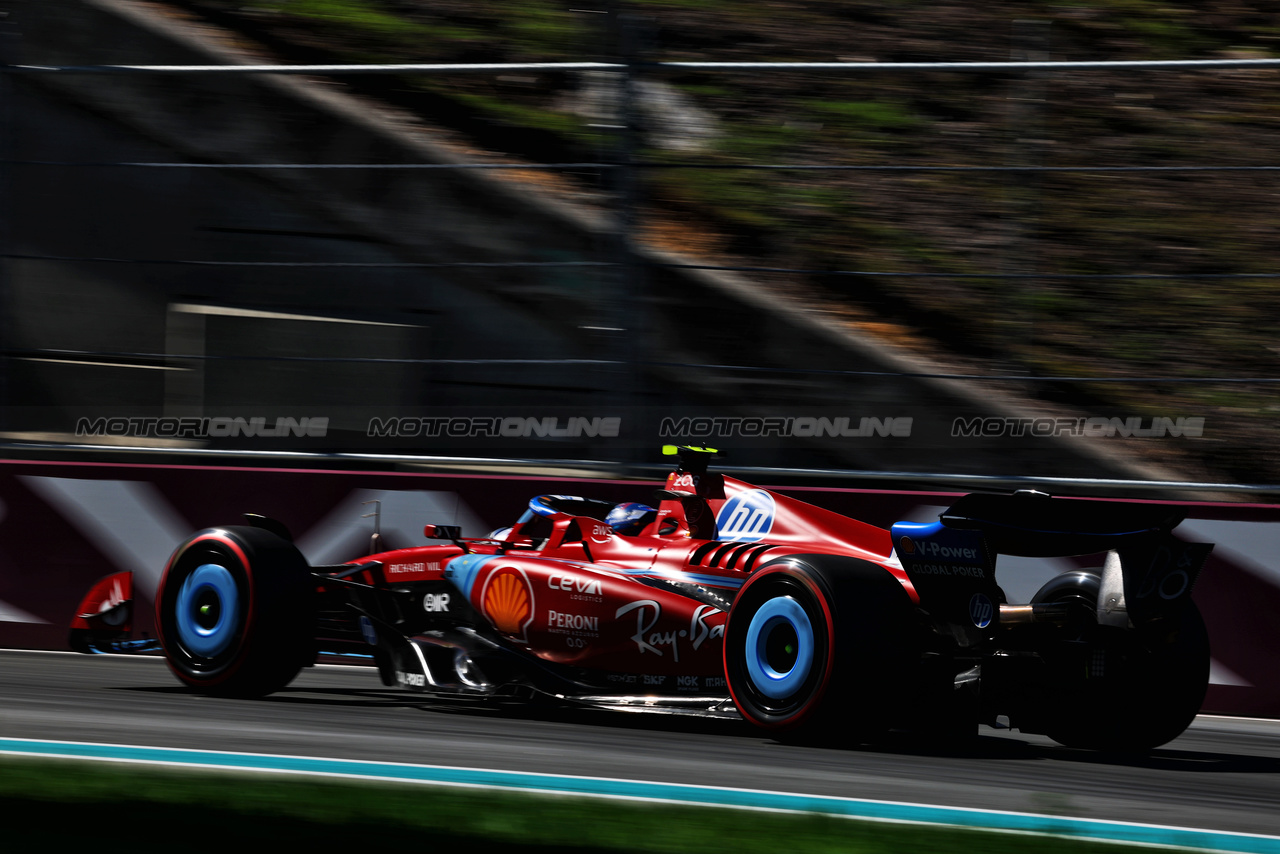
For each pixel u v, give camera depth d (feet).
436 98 141.90
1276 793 55.88
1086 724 65.72
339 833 40.24
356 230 123.03
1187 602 66.03
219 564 73.41
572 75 146.61
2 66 100.22
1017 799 51.11
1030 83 95.04
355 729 64.03
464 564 74.59
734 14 158.51
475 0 163.22
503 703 76.95
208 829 40.47
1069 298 122.01
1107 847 41.81
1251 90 135.64
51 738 58.70
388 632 75.36
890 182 130.21
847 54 151.33
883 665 57.41
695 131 135.54
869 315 121.60
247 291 119.34
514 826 42.34
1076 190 128.16
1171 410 116.47
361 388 114.01
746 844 40.52
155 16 145.89
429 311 116.37
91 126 130.52
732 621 61.52
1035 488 87.10
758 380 119.03
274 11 158.92
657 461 111.65
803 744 61.57
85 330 121.70
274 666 72.18
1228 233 123.24
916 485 112.78
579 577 69.67
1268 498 109.19
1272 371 115.65
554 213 123.03
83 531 95.45
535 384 112.06
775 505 68.03
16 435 103.04
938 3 157.89
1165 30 149.59
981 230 125.29
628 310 94.27
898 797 50.42
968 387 118.32
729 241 126.11
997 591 60.34
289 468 104.58
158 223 123.75
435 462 95.04
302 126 130.41
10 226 102.68
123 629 92.94
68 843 38.73
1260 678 80.74
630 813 44.47
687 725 68.39
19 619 95.71
